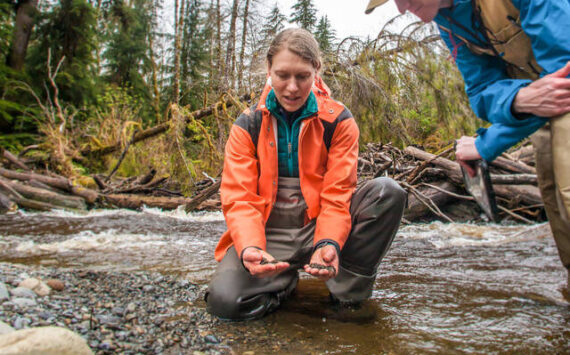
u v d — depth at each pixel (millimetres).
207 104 8047
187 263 2789
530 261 2969
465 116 7066
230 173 1809
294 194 1882
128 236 4008
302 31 1647
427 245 3750
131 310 1649
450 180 5992
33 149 10297
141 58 20781
